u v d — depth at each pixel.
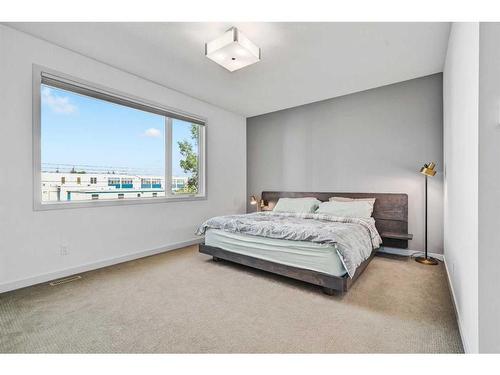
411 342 1.58
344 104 4.19
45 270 2.57
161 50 2.74
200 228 3.41
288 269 2.50
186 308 2.02
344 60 2.91
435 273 2.84
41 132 2.61
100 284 2.51
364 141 3.98
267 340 1.60
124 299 2.18
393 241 3.61
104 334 1.67
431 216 3.44
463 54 1.68
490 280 1.20
